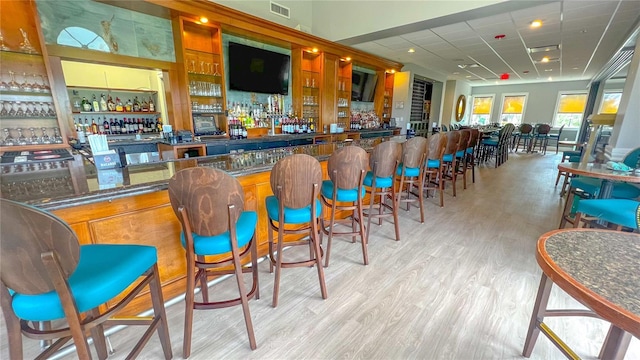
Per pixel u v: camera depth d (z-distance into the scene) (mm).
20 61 2840
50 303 928
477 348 1516
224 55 4305
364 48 5836
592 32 4520
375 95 7473
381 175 2613
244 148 4273
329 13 5074
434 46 5590
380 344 1537
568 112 10344
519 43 5246
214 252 1413
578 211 2275
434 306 1838
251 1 4352
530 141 9781
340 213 3215
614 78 7836
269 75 4824
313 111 5805
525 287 2037
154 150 3785
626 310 706
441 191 3844
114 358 1446
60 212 1342
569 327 1668
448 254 2523
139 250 1256
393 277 2164
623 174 2166
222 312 1783
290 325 1673
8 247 798
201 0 3432
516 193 4562
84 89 4348
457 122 11242
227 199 1316
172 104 3875
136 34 3465
